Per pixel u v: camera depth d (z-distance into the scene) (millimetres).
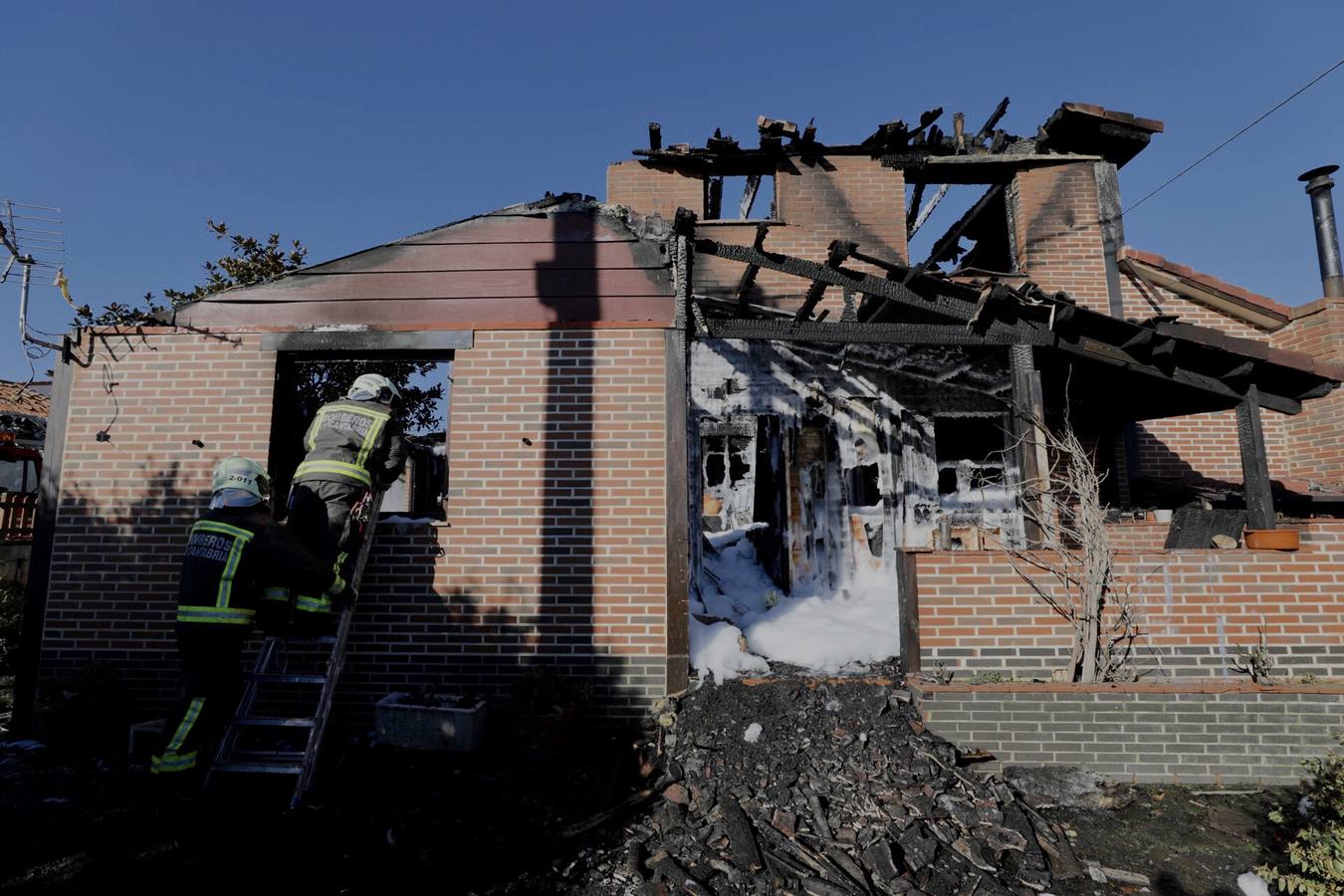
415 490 9133
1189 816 4035
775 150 8477
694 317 5754
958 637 4762
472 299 5496
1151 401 7344
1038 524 5434
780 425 7402
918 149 8602
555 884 3262
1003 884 3383
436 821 3740
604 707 4961
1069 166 8773
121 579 5188
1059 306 5395
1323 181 8680
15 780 4297
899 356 7453
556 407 5332
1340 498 7512
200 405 5371
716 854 3473
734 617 6328
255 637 5160
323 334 5457
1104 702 4461
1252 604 4703
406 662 5055
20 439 12078
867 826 3691
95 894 3107
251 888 3172
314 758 3969
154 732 4520
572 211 5594
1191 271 8375
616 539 5160
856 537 7281
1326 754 4328
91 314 10266
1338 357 7793
